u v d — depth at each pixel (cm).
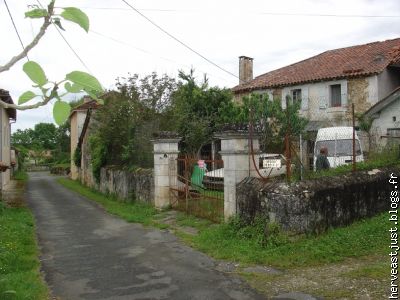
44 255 877
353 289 586
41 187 2855
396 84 2131
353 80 2062
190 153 1852
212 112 2036
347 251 752
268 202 837
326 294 575
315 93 2205
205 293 612
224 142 984
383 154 1178
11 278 662
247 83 2625
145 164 1686
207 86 2108
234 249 811
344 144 1488
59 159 6581
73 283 680
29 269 757
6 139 2623
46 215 1488
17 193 2367
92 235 1084
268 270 699
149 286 654
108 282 681
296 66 2575
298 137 1714
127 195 1695
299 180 859
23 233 1052
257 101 1784
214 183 1199
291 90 2306
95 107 2522
